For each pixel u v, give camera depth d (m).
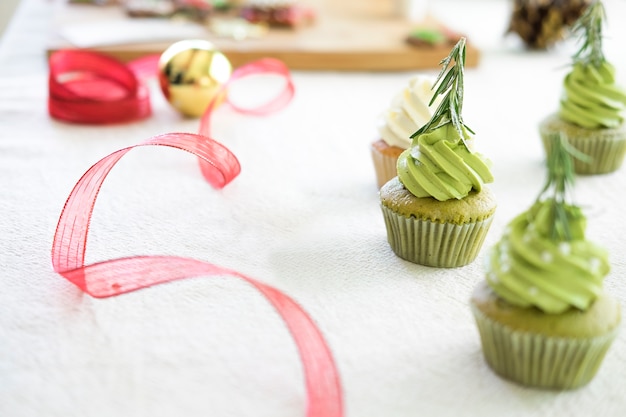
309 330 0.50
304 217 0.67
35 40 1.07
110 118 0.84
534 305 0.49
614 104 0.74
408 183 0.60
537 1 1.08
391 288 0.58
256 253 0.62
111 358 0.51
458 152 0.60
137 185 0.72
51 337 0.53
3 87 0.92
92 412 0.47
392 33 1.08
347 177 0.75
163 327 0.54
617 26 1.22
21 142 0.79
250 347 0.52
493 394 0.49
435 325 0.55
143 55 0.97
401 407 0.48
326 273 0.60
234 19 1.09
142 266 0.58
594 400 0.49
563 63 1.06
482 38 1.17
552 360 0.49
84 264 0.60
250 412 0.47
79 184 0.61
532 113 0.90
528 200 0.71
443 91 0.59
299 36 1.05
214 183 0.72
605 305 0.49
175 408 0.48
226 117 0.88
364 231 0.66
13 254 0.61
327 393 0.47
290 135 0.83
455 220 0.59
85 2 1.16
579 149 0.74
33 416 0.47
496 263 0.50
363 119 0.88
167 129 0.84
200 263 0.57
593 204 0.71
